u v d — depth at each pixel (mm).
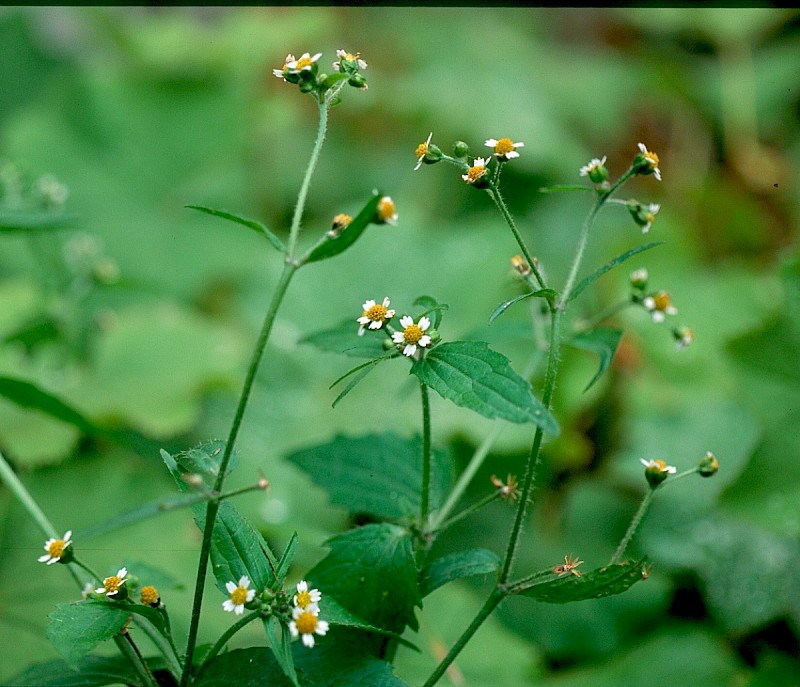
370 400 739
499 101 1063
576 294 458
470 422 701
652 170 462
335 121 1113
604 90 1166
